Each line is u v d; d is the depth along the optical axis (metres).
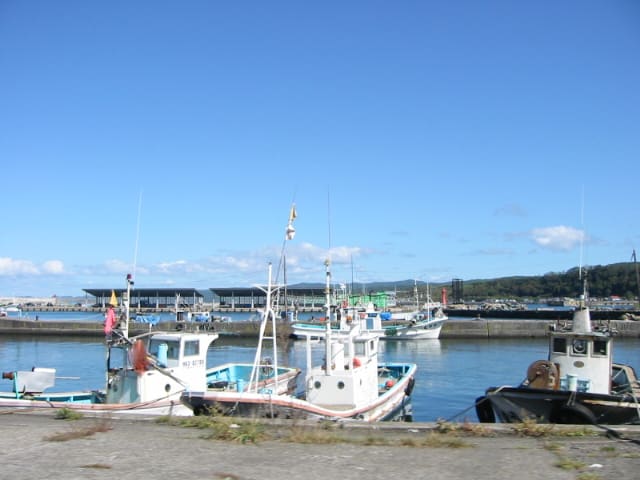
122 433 10.23
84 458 8.13
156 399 16.75
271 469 7.50
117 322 19.06
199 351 19.08
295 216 19.14
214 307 139.12
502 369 40.06
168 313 119.38
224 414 14.91
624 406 14.75
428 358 47.69
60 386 31.92
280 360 44.03
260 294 145.25
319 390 17.78
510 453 8.52
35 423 11.59
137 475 7.15
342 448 8.89
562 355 18.62
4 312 107.69
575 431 10.03
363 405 17.94
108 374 18.42
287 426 11.11
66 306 153.00
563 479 7.06
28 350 53.62
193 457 8.23
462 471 7.45
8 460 8.00
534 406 15.45
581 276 20.86
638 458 8.16
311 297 124.69
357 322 24.27
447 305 133.00
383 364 28.88
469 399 28.66
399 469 7.54
